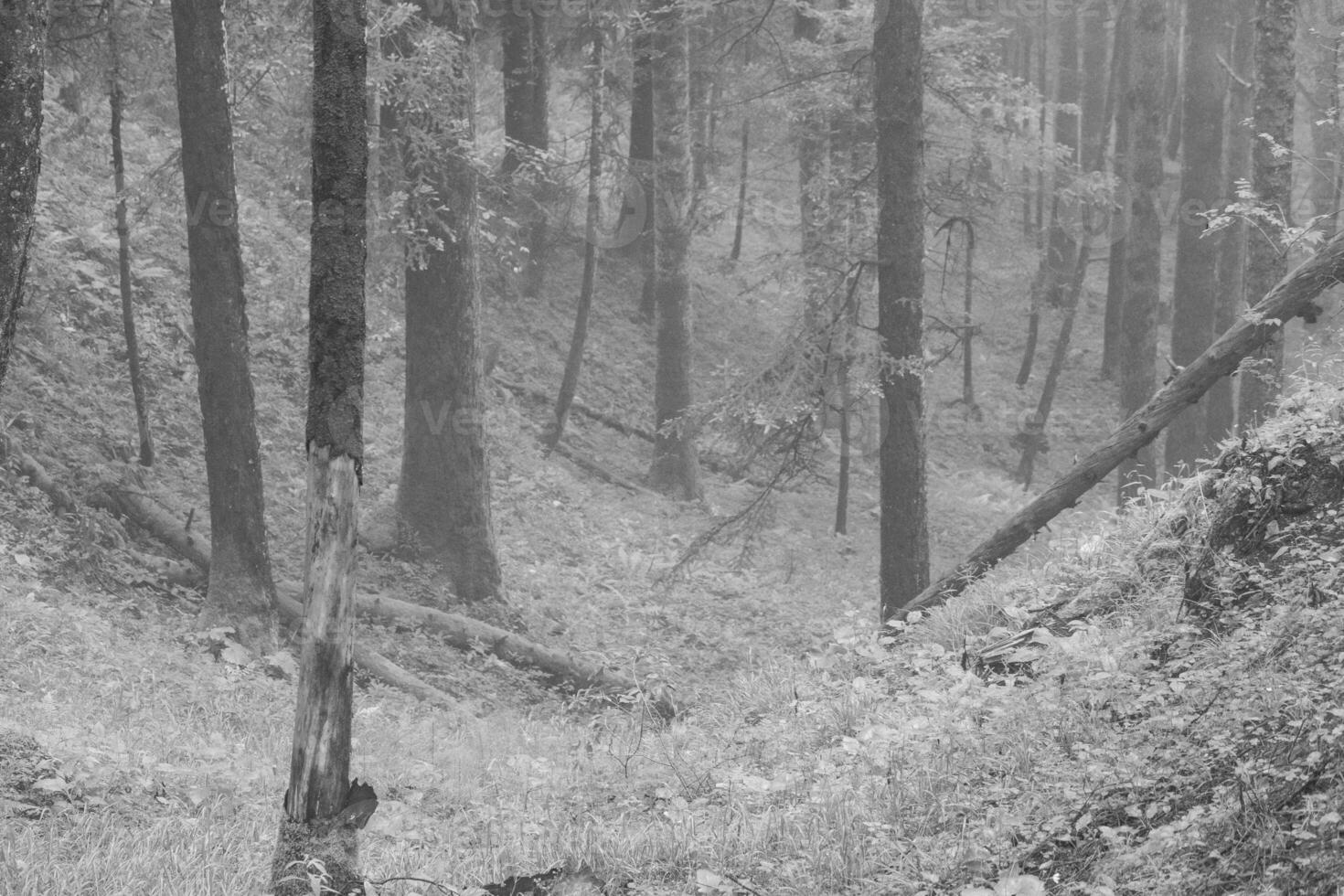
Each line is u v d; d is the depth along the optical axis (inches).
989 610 363.3
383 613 555.8
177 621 465.7
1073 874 181.2
